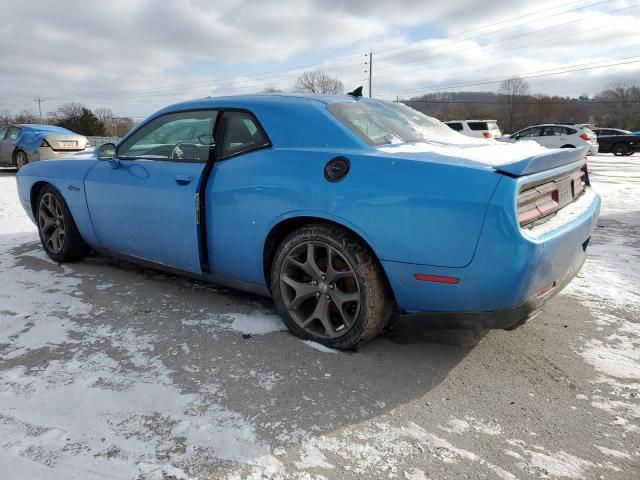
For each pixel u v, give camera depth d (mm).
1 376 2359
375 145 2627
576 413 2133
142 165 3369
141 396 2205
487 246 2107
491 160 2309
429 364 2531
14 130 12359
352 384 2330
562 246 2311
